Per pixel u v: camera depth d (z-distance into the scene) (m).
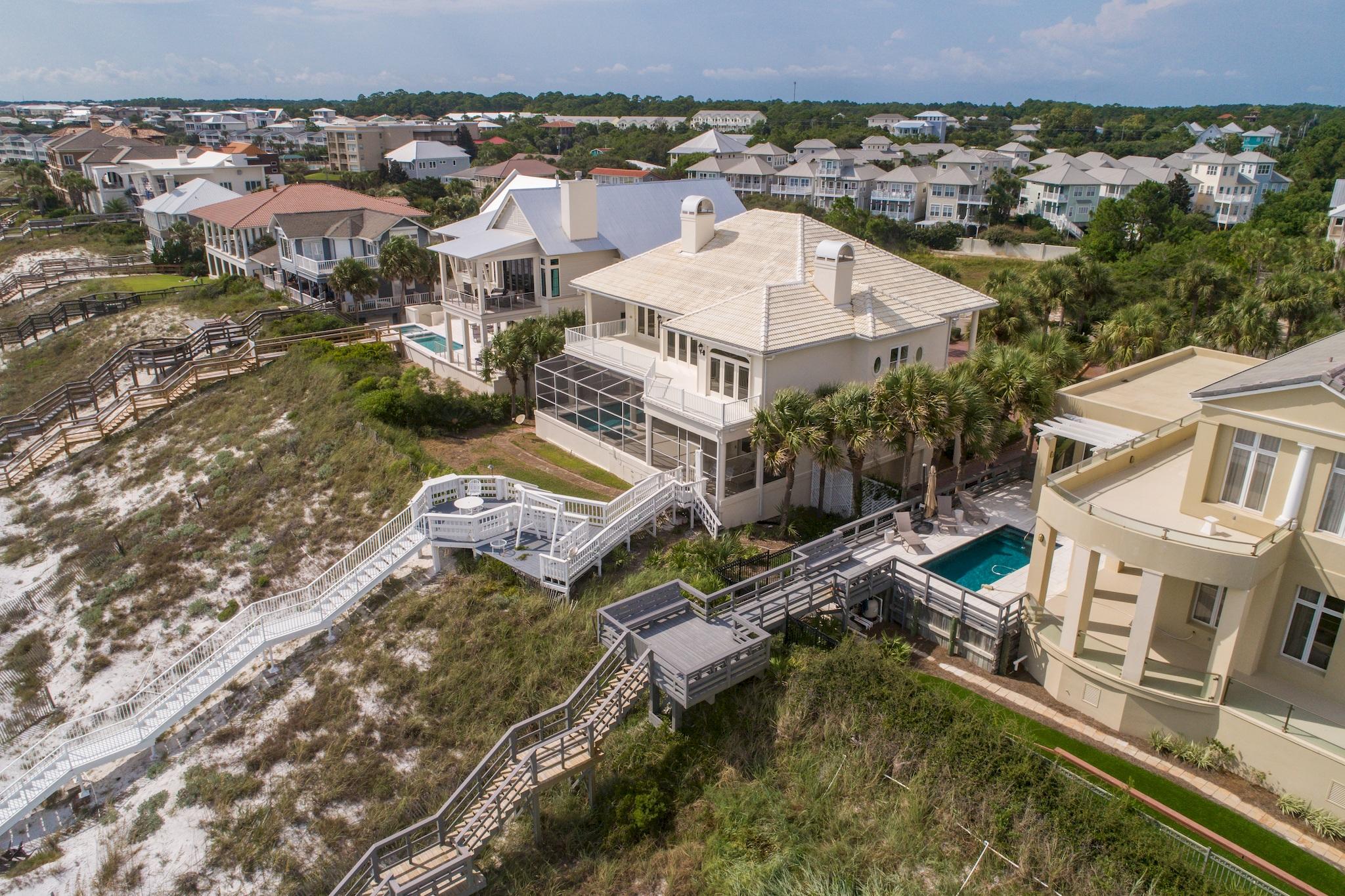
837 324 29.23
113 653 27.19
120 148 122.06
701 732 19.69
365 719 21.58
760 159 142.38
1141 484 21.56
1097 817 15.12
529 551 25.69
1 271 82.62
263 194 72.81
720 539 26.62
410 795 19.22
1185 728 18.08
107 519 35.59
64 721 24.80
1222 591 19.38
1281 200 96.69
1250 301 39.91
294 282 63.62
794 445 25.36
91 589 30.53
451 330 44.28
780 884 15.99
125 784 21.70
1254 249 67.00
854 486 27.69
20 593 31.86
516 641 22.70
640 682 19.12
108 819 20.73
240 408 42.25
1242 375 19.41
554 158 176.75
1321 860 15.33
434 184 126.25
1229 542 17.05
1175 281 50.12
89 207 112.06
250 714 22.81
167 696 23.06
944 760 16.95
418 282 56.75
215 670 23.41
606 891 16.72
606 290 35.78
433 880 15.90
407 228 62.56
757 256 33.97
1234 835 15.90
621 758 19.27
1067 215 110.56
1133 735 18.72
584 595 24.16
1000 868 15.38
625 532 25.80
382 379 40.94
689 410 28.14
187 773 21.44
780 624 21.55
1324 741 16.23
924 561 25.06
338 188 69.81
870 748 18.00
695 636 20.34
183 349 48.84
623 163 151.25
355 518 30.62
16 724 25.27
